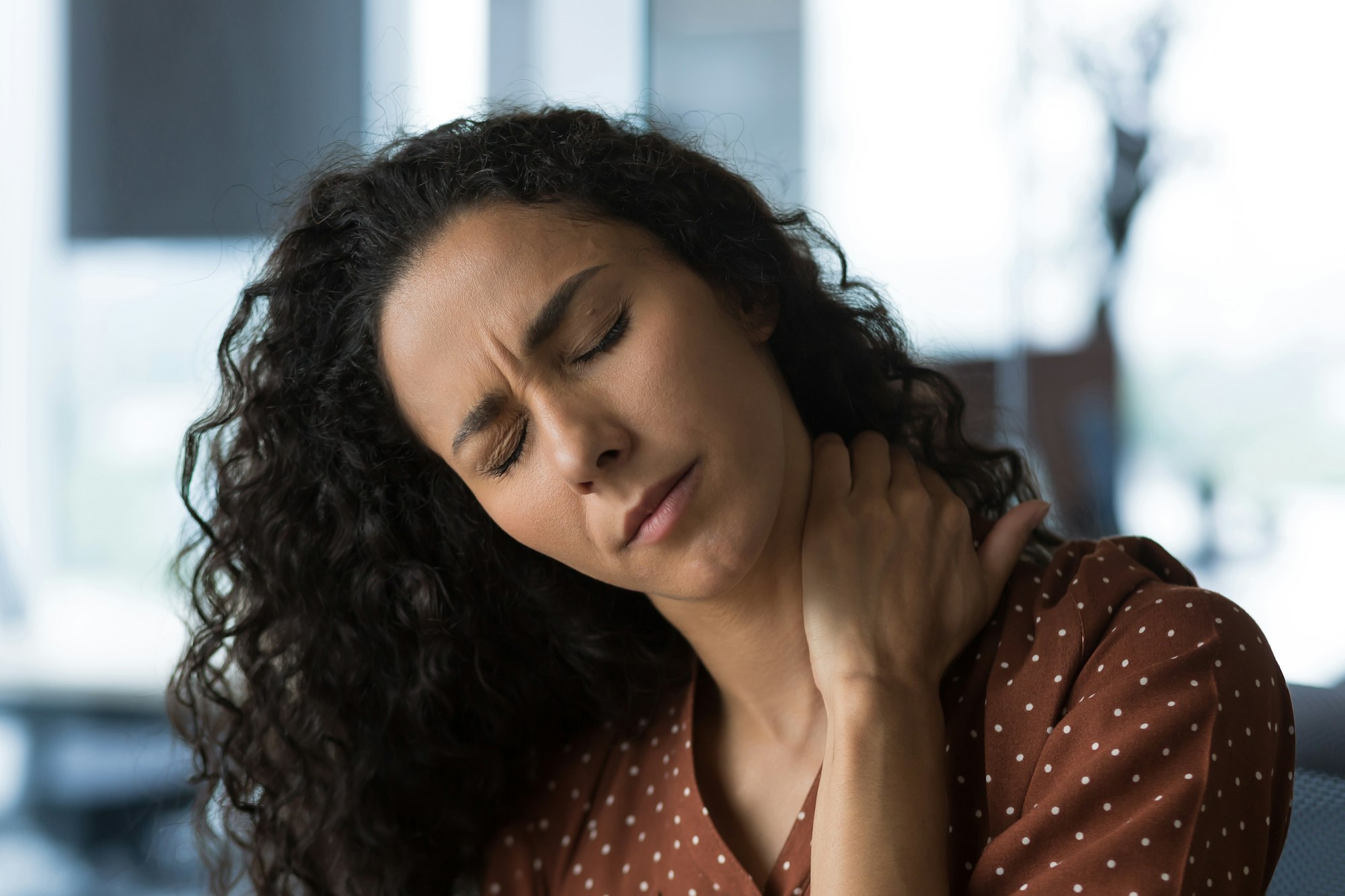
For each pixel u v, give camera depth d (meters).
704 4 3.04
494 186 0.81
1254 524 2.87
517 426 0.79
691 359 0.76
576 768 1.00
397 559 1.00
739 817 0.87
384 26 2.97
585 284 0.76
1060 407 2.91
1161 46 2.84
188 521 1.11
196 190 2.99
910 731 0.73
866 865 0.68
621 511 0.76
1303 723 0.83
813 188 3.03
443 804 1.02
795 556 0.84
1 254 2.99
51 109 3.00
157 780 2.70
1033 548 0.95
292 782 1.04
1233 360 2.86
